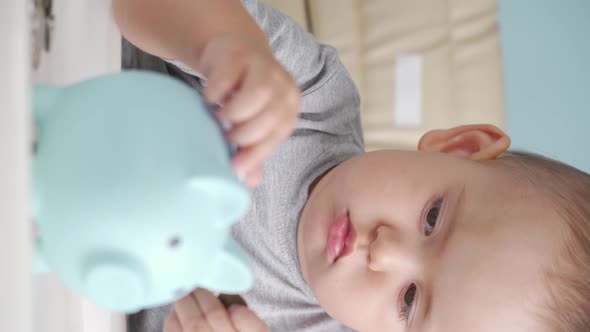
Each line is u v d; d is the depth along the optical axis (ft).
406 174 2.43
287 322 2.80
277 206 2.61
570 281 2.25
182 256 0.87
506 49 4.41
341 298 2.35
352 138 3.00
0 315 0.74
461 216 2.33
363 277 2.27
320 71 2.78
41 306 1.06
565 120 4.38
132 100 0.92
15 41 0.79
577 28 4.42
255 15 2.44
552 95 4.42
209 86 1.12
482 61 4.29
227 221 0.93
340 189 2.47
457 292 2.20
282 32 2.56
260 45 1.39
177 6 1.43
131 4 1.51
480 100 4.23
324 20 4.21
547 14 4.44
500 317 2.18
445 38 4.31
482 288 2.19
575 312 2.24
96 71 1.54
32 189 0.84
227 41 1.21
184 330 1.82
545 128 4.38
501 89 4.27
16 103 0.77
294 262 2.64
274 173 2.62
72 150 0.86
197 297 1.85
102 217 0.82
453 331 2.20
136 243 0.83
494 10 4.38
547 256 2.26
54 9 1.24
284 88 1.14
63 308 1.24
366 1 4.39
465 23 4.34
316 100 2.78
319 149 2.75
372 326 2.37
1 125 0.76
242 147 1.12
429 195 2.39
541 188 2.47
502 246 2.24
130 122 0.89
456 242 2.26
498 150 2.88
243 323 1.86
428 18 4.33
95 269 0.81
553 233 2.31
